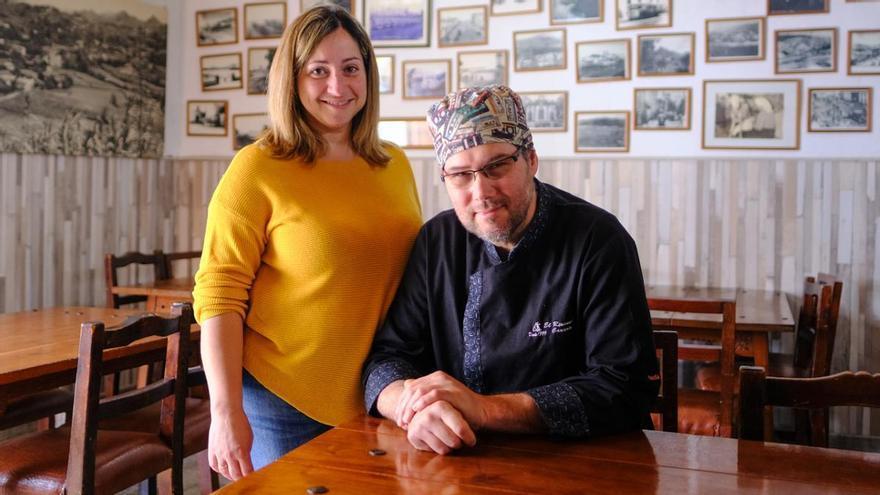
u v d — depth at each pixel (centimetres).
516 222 136
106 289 432
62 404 286
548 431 129
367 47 173
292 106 165
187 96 514
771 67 413
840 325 407
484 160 132
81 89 452
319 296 162
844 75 403
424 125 467
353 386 165
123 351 247
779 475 113
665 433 135
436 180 466
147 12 491
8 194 416
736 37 417
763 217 417
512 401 130
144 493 251
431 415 123
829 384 142
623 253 137
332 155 172
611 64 436
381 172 177
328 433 133
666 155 430
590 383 132
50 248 441
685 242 429
